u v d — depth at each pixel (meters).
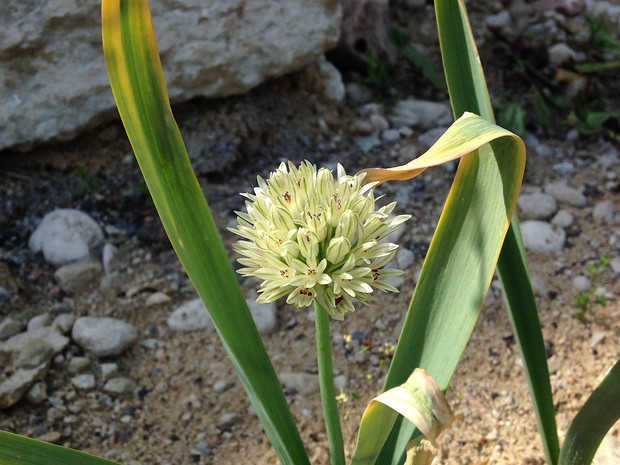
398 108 0.51
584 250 0.40
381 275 0.17
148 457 0.30
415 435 0.20
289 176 0.17
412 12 0.61
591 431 0.20
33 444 0.17
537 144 0.49
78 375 0.33
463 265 0.19
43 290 0.37
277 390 0.19
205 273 0.18
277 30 0.44
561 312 0.36
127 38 0.16
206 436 0.31
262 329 0.36
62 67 0.40
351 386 0.33
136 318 0.37
